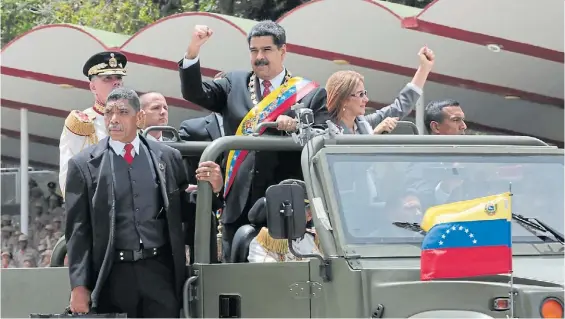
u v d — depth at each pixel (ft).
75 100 130.93
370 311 43.60
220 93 58.49
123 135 50.19
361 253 45.14
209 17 108.37
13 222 141.18
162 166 50.85
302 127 49.75
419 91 66.95
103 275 49.16
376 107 117.70
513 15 97.71
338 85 55.57
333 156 48.06
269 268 47.42
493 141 52.01
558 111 120.67
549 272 43.29
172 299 49.88
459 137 51.49
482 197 47.91
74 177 50.03
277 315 47.14
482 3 97.35
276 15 147.74
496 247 42.19
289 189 45.01
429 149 49.44
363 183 47.50
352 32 104.88
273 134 56.18
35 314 49.67
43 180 144.46
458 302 42.73
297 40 106.83
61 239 64.03
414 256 45.11
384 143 50.31
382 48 106.01
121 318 48.24
